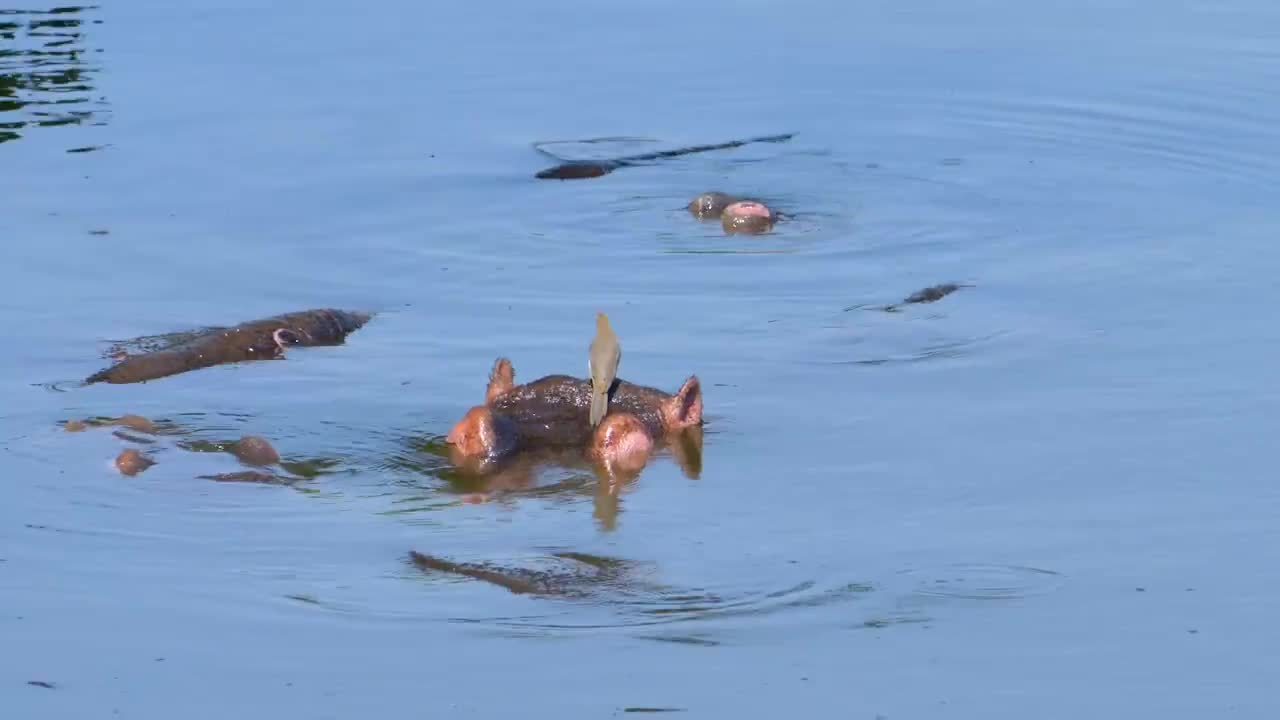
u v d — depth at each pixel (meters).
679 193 69.50
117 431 42.66
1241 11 98.38
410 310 54.28
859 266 59.44
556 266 59.56
